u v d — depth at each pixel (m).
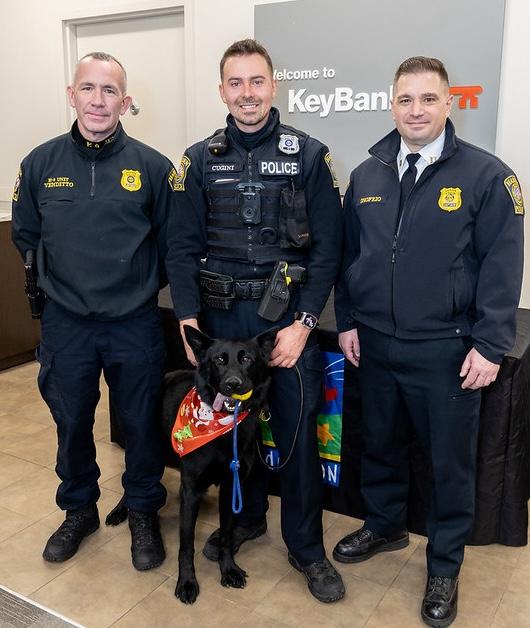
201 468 1.84
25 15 4.18
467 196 1.62
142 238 1.93
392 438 1.95
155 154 2.00
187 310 1.86
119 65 1.89
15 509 2.35
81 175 1.89
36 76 4.26
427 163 1.68
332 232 1.81
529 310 2.62
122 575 1.99
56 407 2.03
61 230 1.88
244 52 1.67
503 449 2.06
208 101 3.62
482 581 1.97
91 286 1.89
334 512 2.36
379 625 1.78
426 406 1.77
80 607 1.83
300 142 1.76
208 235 1.85
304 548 1.91
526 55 2.74
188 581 1.87
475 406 1.75
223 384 1.66
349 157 3.22
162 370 2.07
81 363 1.98
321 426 2.28
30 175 1.94
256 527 2.20
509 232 1.60
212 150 1.79
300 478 1.87
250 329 1.83
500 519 2.14
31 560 2.05
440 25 2.87
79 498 2.13
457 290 1.66
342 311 1.97
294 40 3.23
